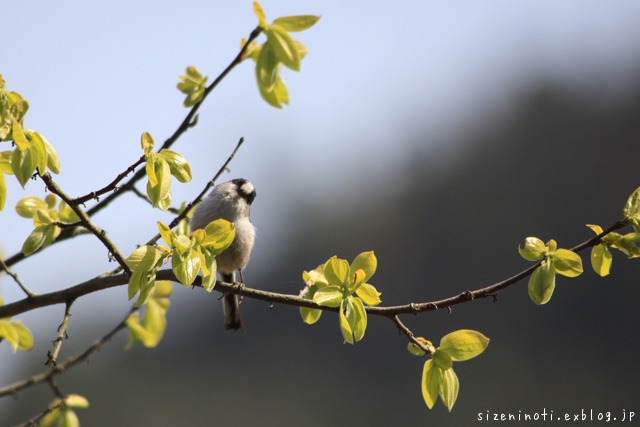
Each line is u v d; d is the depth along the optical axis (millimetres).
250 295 4238
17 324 4410
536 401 16797
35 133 3510
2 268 4242
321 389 18406
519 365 17594
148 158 3699
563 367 17094
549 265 3885
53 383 4523
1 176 3623
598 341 17375
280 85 3402
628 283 17672
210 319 20047
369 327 19484
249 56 4281
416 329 19609
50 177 3793
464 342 3875
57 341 4289
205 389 18328
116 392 17594
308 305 4141
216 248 3801
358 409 17969
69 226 4047
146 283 3678
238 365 19484
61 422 4367
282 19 3260
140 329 5203
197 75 4719
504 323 18750
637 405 15820
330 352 19203
